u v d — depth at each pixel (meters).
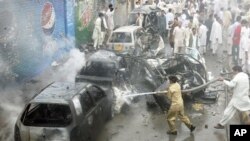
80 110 9.13
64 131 8.62
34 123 8.80
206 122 11.55
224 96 13.70
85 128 9.20
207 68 17.27
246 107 10.49
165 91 11.64
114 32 18.05
